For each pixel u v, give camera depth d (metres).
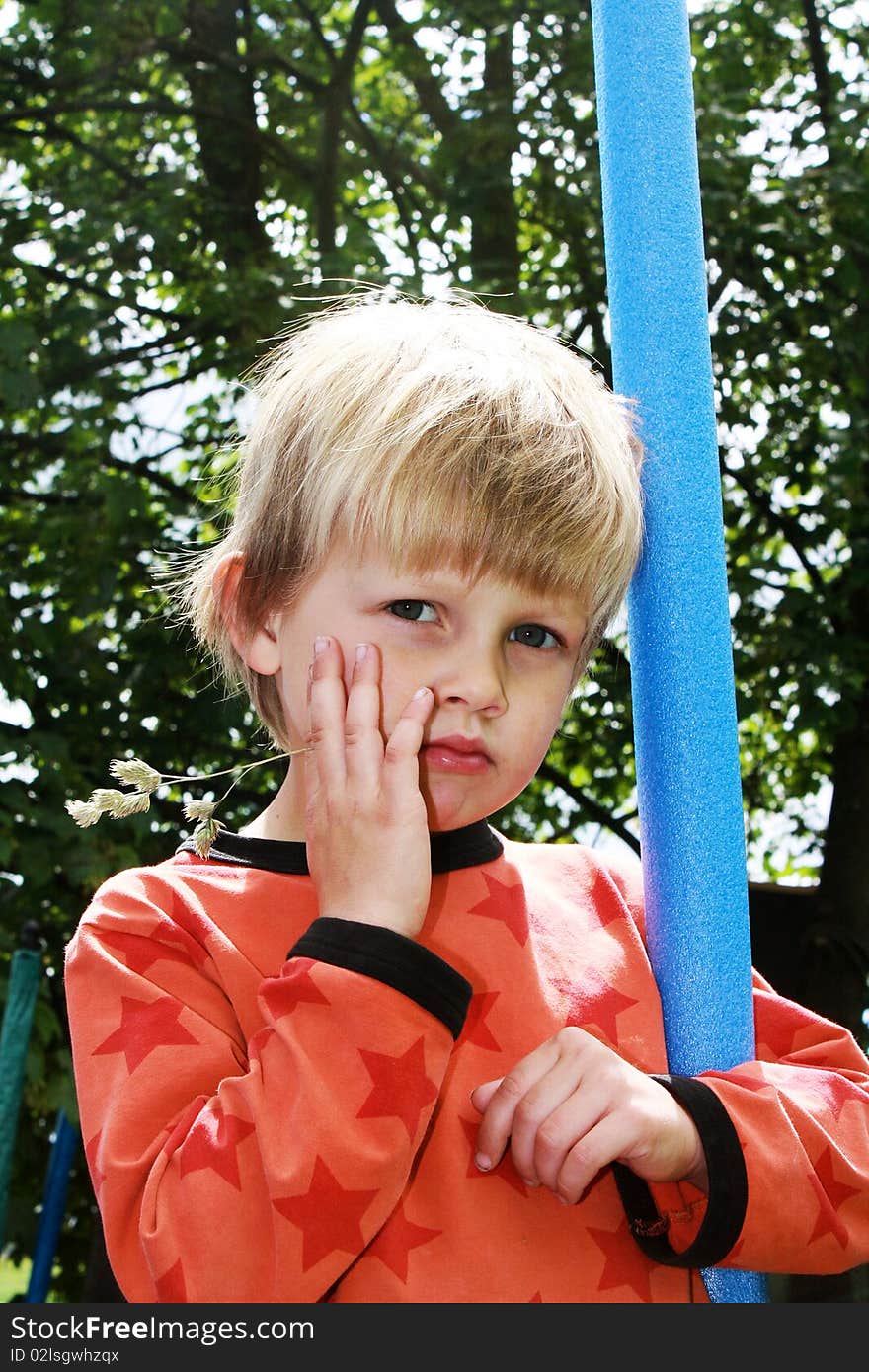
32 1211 4.09
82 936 1.00
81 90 5.94
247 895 1.00
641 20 1.07
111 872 3.93
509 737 0.93
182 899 1.00
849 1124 0.98
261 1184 0.81
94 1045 0.94
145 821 4.12
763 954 5.31
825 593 5.48
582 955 1.06
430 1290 0.87
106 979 0.96
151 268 5.86
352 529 0.91
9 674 4.54
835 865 5.29
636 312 1.05
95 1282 3.73
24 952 3.07
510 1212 0.92
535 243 6.27
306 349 1.09
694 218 1.07
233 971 0.96
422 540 0.88
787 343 5.84
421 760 0.92
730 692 1.02
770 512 5.91
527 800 6.11
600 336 5.95
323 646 0.92
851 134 5.82
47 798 4.05
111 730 5.00
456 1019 0.87
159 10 5.84
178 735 5.21
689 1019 0.99
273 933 0.98
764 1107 0.93
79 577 5.15
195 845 1.01
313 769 0.94
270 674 1.03
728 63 6.27
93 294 5.53
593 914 1.13
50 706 5.00
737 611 5.42
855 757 5.36
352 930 0.86
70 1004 0.98
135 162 6.11
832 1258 0.92
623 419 1.03
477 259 5.72
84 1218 4.95
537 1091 0.86
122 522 4.99
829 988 5.15
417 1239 0.89
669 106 1.07
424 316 1.07
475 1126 0.94
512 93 5.69
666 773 1.01
